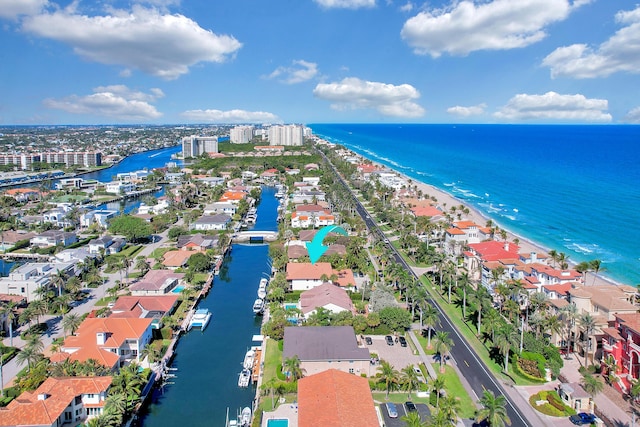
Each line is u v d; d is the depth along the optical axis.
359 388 109.62
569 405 114.81
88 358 127.31
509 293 167.88
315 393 106.75
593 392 109.88
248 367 135.50
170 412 118.38
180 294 186.75
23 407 102.44
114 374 122.50
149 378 126.94
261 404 116.06
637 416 111.12
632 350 122.94
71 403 106.88
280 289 181.12
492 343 147.38
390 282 197.38
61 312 171.62
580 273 184.25
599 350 138.62
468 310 174.75
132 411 113.06
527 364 130.25
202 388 128.88
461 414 111.69
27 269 191.00
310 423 96.25
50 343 147.12
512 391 122.75
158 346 147.62
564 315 147.50
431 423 100.69
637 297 164.75
